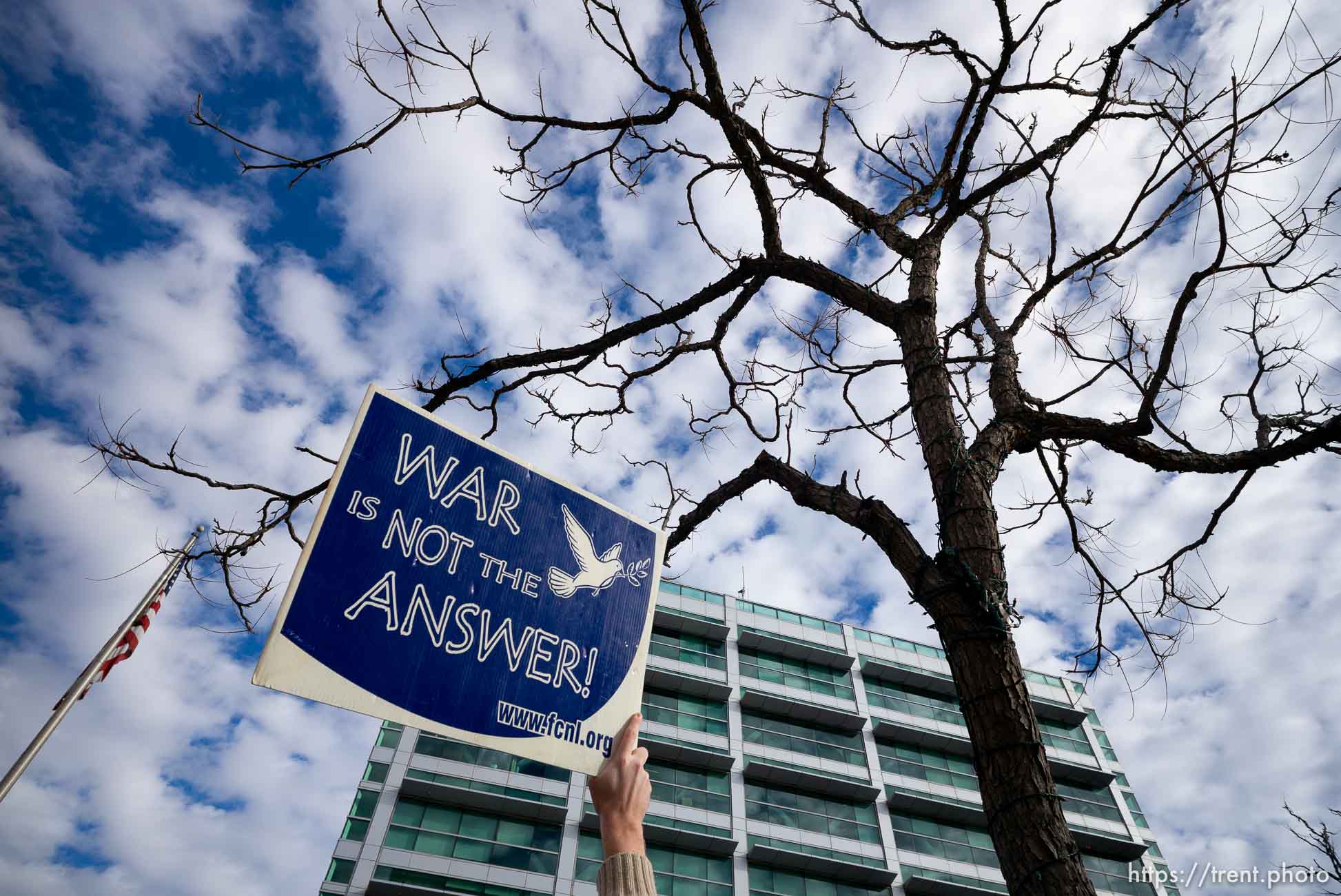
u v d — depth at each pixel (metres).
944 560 3.42
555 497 3.33
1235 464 4.09
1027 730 3.03
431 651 2.67
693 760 34.94
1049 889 2.64
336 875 27.34
